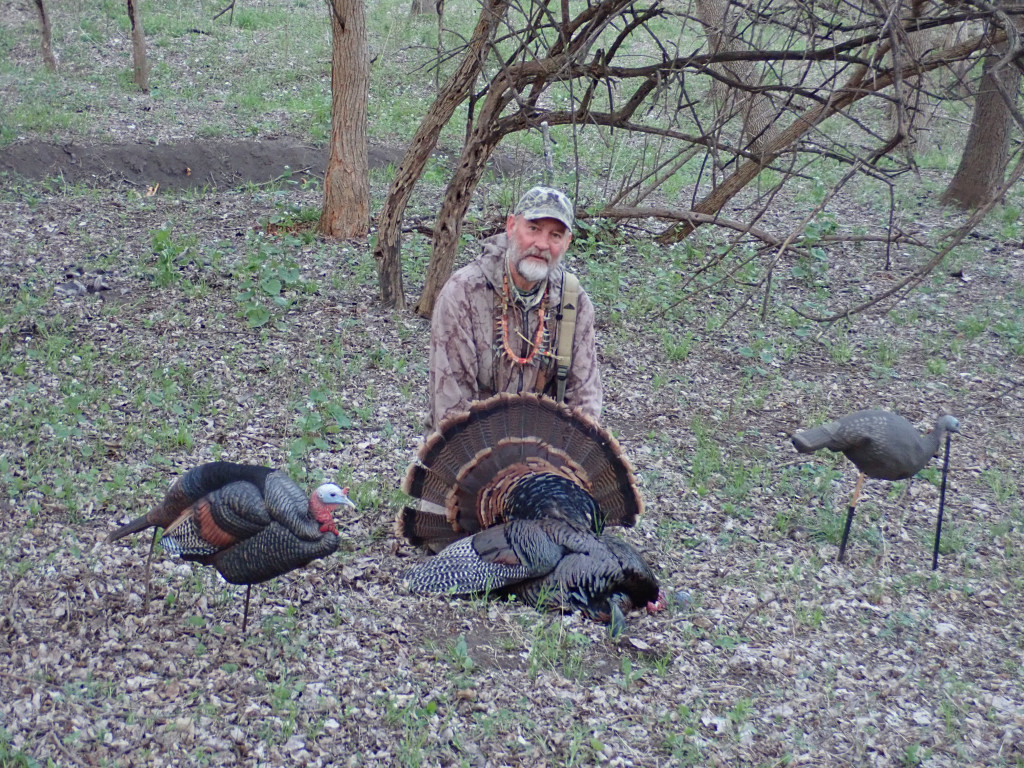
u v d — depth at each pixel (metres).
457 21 19.36
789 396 7.84
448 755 5.11
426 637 5.57
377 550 6.02
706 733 5.28
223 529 5.19
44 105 13.52
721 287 8.98
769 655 5.65
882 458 6.05
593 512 5.68
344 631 5.56
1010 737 5.35
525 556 5.56
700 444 7.12
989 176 13.06
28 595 5.57
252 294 8.27
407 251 9.61
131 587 5.65
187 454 6.59
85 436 6.64
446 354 5.77
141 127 13.19
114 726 5.08
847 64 7.15
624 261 9.91
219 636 5.46
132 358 7.46
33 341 7.54
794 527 6.50
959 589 6.14
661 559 6.15
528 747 5.17
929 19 6.86
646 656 5.57
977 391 8.09
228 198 11.52
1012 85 9.41
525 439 5.75
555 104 14.99
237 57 16.88
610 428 7.28
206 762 5.00
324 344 7.85
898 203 13.26
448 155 13.55
